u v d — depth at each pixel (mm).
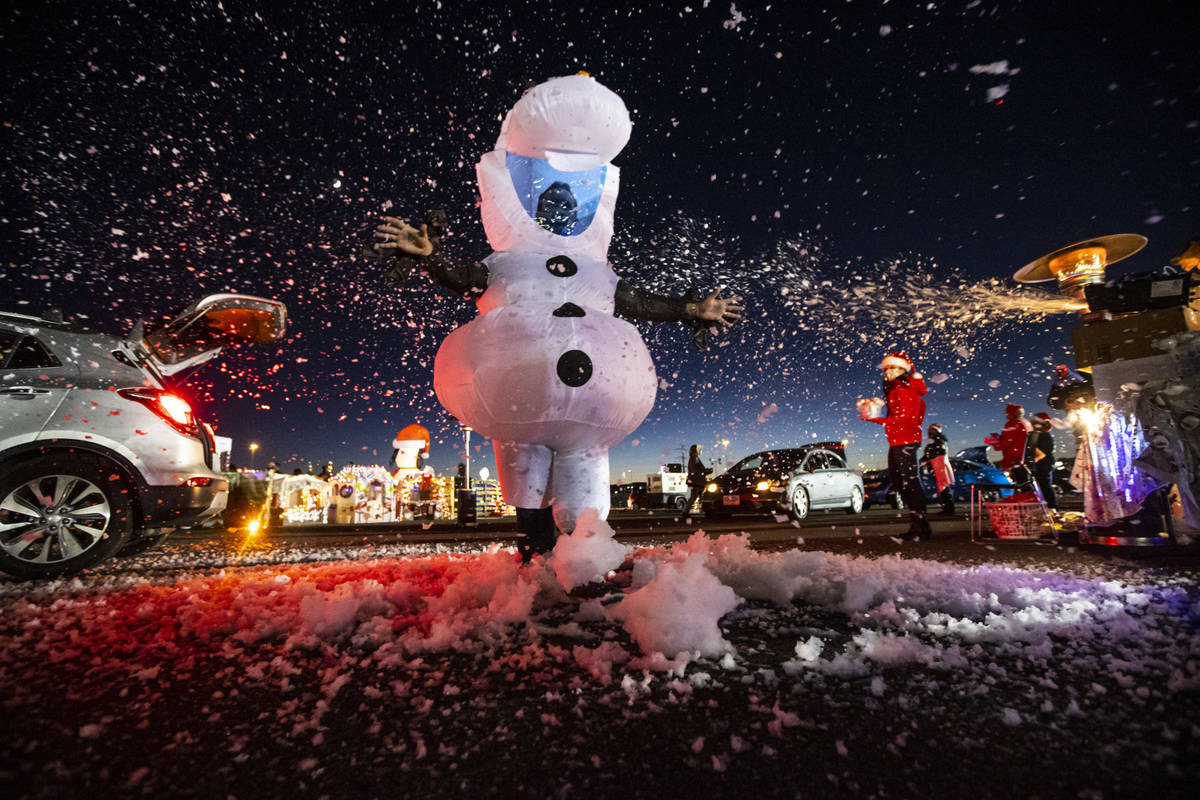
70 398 4109
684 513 12242
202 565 4688
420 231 2592
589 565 2396
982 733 1254
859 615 2242
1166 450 3736
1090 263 5953
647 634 1837
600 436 2680
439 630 1974
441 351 2748
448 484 18938
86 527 4070
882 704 1419
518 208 2914
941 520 9320
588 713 1397
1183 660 1637
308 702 1498
